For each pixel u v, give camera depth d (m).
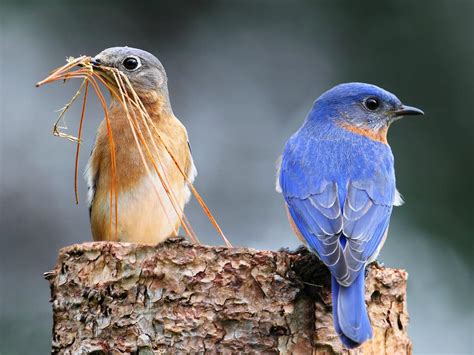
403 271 9.30
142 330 8.45
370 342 8.97
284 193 10.20
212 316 8.43
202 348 8.38
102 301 8.58
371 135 11.05
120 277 8.56
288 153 10.52
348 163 10.06
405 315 9.27
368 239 9.23
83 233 16.72
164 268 8.51
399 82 16.61
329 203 9.58
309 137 10.75
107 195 11.38
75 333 8.67
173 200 11.34
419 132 15.86
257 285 8.52
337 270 8.56
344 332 8.16
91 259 8.70
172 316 8.42
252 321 8.46
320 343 8.54
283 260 8.59
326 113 11.03
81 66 10.92
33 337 14.72
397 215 15.48
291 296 8.52
